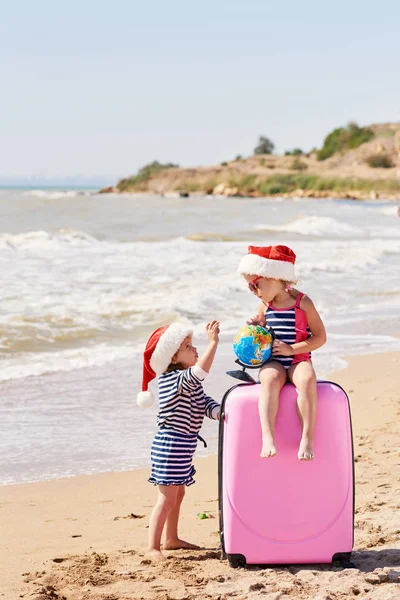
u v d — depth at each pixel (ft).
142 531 17.13
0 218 125.90
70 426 25.79
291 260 14.52
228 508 13.99
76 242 82.89
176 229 112.06
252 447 13.85
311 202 281.95
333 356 36.88
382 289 60.29
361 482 19.74
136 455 23.32
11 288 51.03
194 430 15.19
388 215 173.06
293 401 13.82
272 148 595.88
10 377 31.86
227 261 71.15
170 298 50.44
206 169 458.09
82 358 35.60
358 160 428.97
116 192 472.85
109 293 51.31
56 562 14.85
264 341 14.11
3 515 18.28
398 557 14.26
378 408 27.84
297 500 13.89
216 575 13.73
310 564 14.06
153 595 12.68
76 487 20.58
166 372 15.61
